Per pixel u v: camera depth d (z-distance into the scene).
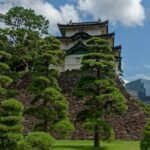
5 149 28.12
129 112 51.75
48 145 27.53
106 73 44.47
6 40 64.88
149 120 37.88
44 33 71.31
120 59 72.88
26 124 51.09
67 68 69.69
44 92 40.28
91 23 84.25
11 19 70.00
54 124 39.81
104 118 46.47
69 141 48.34
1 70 38.53
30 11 70.25
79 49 70.56
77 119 44.59
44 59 42.94
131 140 49.62
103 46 44.47
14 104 29.25
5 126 28.28
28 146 27.16
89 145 43.59
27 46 64.75
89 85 42.97
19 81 55.56
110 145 43.94
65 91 55.19
